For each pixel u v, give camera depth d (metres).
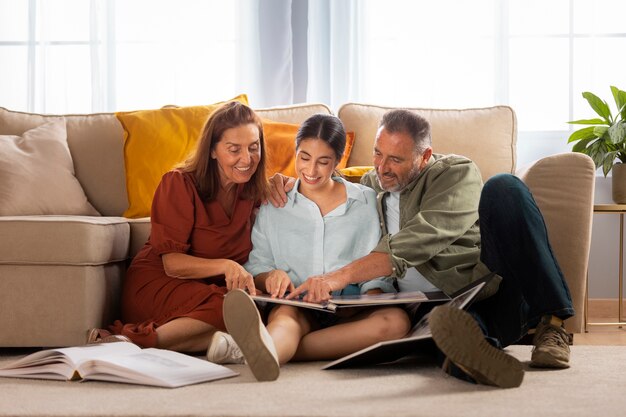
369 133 3.21
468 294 1.94
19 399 1.66
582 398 1.63
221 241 2.41
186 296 2.38
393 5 3.95
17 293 2.48
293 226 2.32
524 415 1.47
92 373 1.86
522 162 4.00
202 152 2.39
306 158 2.25
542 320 2.06
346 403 1.58
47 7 4.00
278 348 1.98
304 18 3.97
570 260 2.61
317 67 3.93
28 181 3.03
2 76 4.04
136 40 4.02
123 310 2.54
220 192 2.45
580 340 3.10
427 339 1.88
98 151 3.25
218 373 1.88
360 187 2.36
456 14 3.91
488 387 1.76
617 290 3.95
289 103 3.95
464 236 2.27
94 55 3.97
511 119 3.28
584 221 2.62
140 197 3.07
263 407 1.54
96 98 3.97
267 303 2.26
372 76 3.96
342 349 2.10
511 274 2.03
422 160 2.30
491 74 3.92
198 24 4.00
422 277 2.30
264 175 2.40
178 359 1.96
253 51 3.93
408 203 2.31
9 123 3.31
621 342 3.04
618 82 3.99
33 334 2.48
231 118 2.35
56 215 3.02
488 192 2.06
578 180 2.62
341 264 2.29
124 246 2.69
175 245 2.37
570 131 3.98
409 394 1.68
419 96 3.92
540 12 3.98
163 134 3.13
